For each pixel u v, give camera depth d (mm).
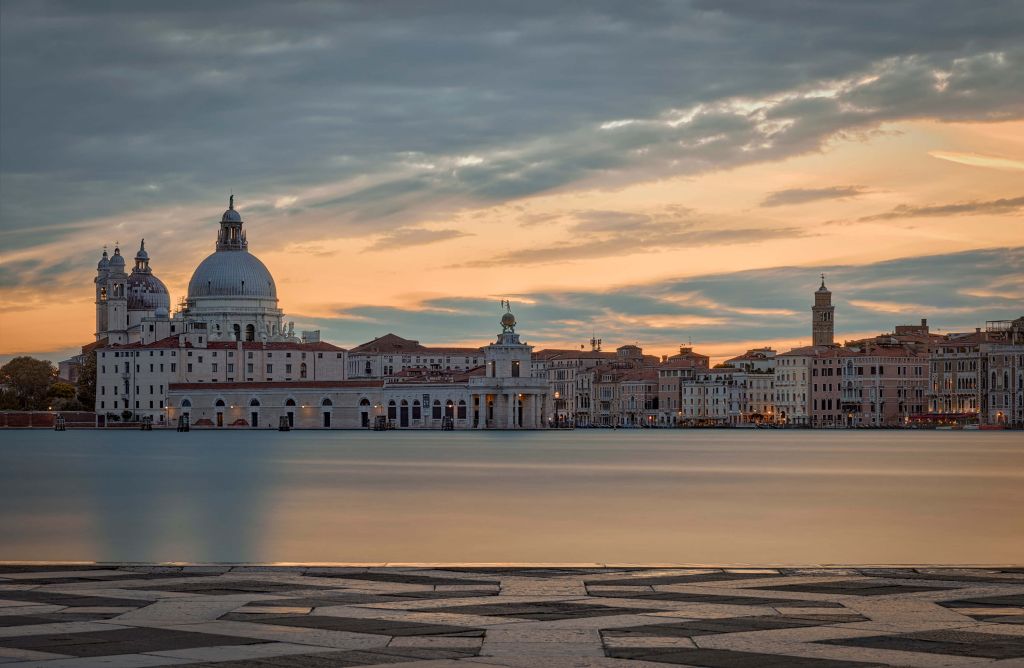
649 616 32344
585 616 32375
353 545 64438
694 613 32781
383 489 115062
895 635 29453
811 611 33125
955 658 26703
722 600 35156
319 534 71000
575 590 37375
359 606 34250
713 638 29094
